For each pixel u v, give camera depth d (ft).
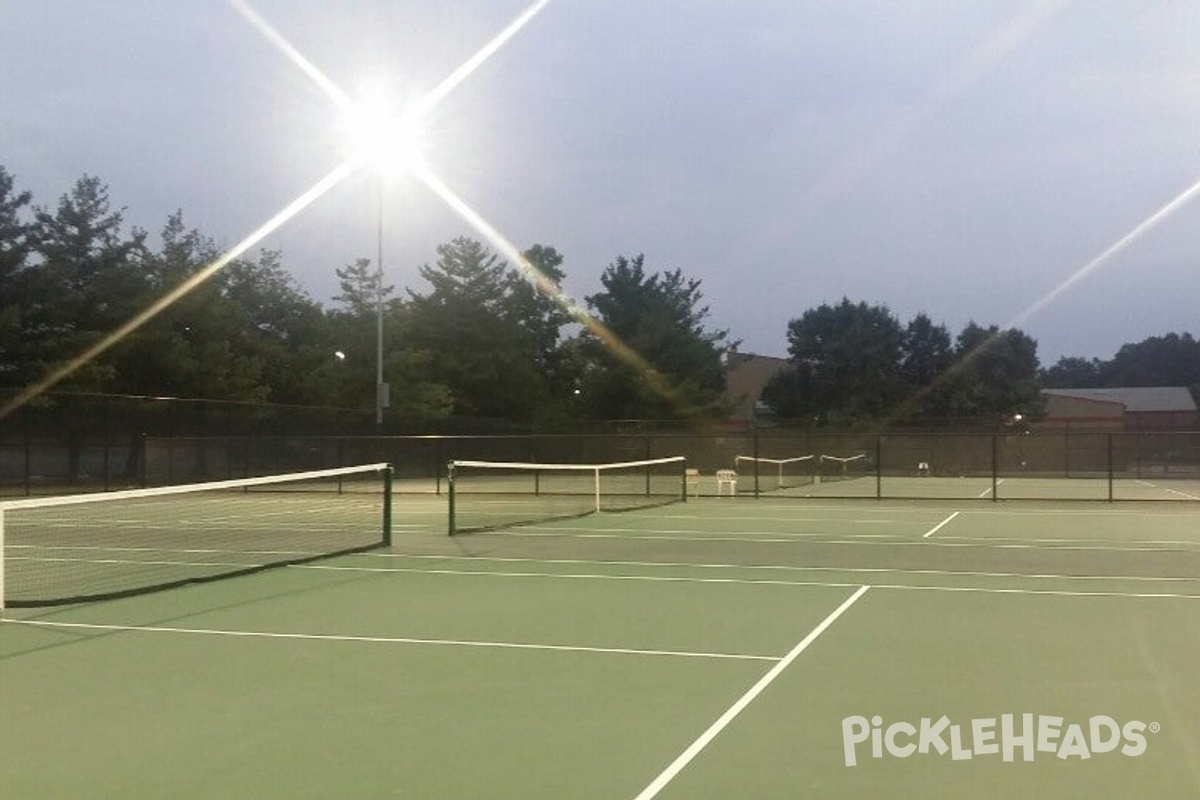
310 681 27.99
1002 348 259.80
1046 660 30.17
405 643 32.91
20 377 144.56
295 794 19.39
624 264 229.25
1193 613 38.09
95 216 159.94
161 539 66.18
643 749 21.90
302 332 226.58
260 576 48.29
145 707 25.50
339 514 87.45
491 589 44.09
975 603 40.32
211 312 168.25
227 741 22.71
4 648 32.40
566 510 92.07
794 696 26.17
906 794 19.24
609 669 29.22
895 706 25.21
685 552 57.77
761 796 19.15
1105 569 50.47
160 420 123.24
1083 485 141.79
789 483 138.41
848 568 50.72
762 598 41.55
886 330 263.90
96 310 156.04
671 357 221.87
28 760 21.52
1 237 149.89
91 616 37.88
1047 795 19.17
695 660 30.32
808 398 260.42
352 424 145.48
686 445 157.69
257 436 129.08
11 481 112.47
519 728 23.52
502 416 224.33
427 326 220.43
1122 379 477.77
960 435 110.73
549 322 261.65
